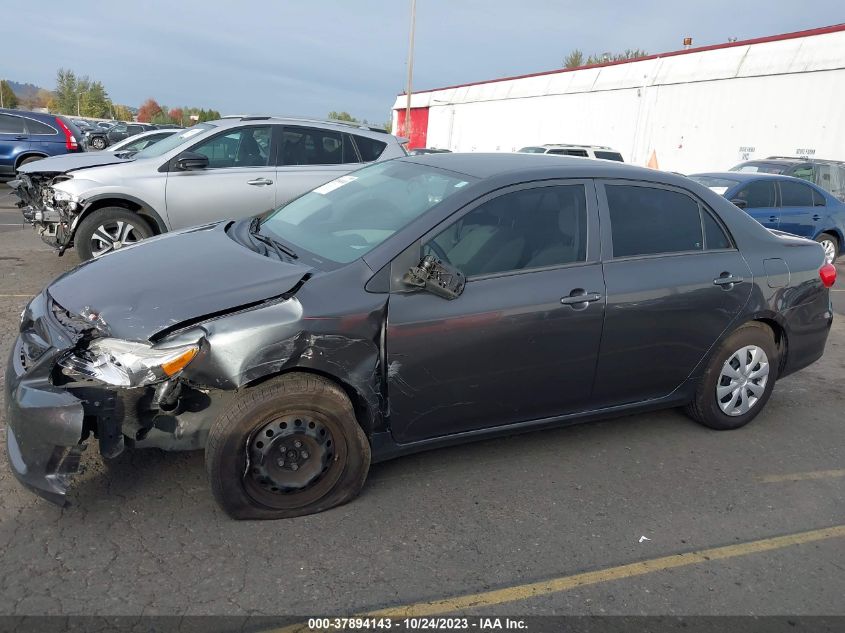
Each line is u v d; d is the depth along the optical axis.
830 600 2.96
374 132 8.62
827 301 4.81
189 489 3.42
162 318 2.92
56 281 3.51
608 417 4.13
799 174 13.62
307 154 8.12
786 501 3.78
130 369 2.81
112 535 3.02
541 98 31.97
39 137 15.12
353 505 3.40
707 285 4.12
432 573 2.94
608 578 3.00
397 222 3.55
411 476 3.74
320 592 2.76
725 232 4.34
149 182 7.23
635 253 3.95
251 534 3.10
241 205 7.68
